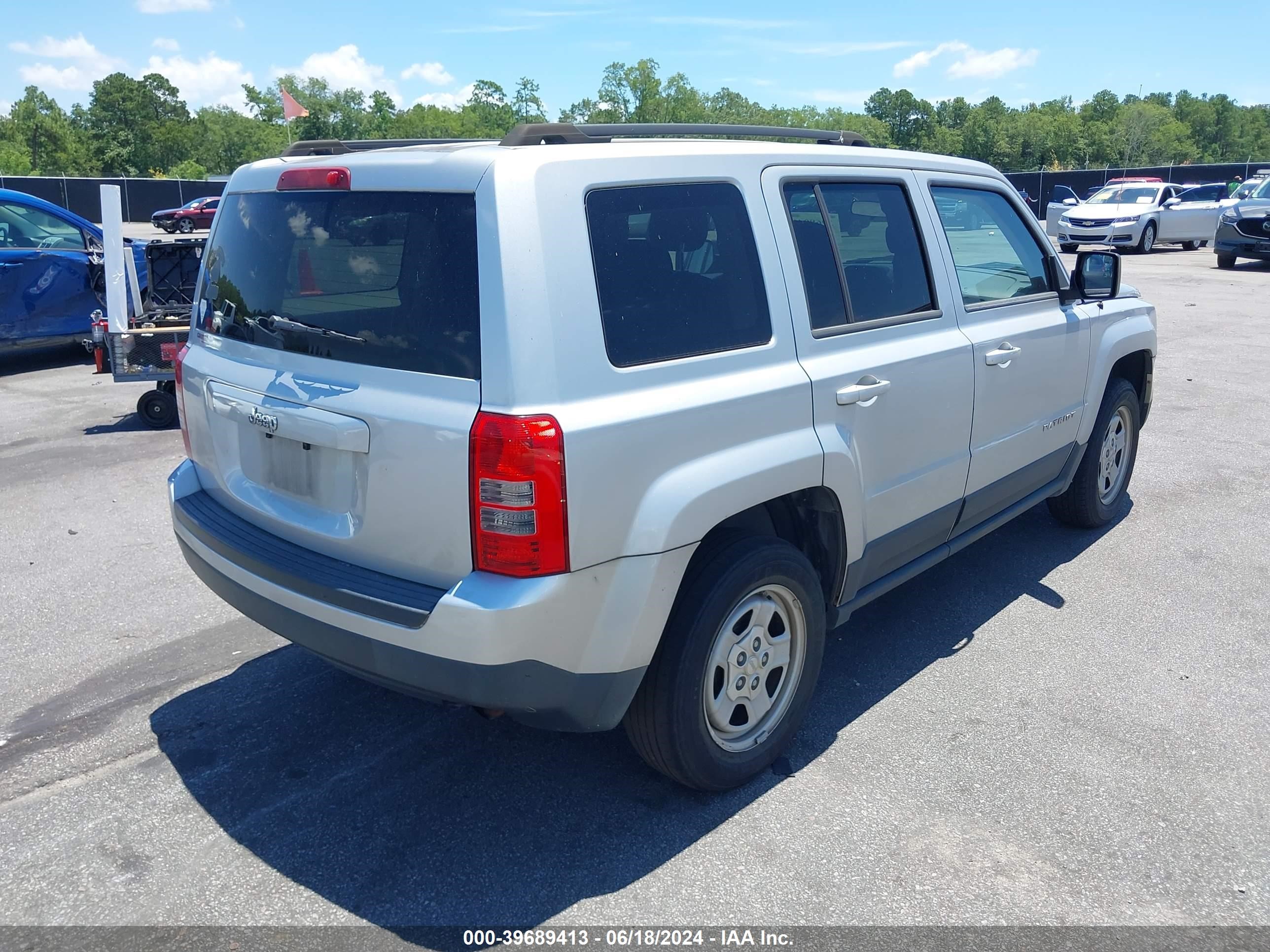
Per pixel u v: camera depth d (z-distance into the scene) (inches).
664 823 123.0
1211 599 188.4
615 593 107.0
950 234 159.8
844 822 122.9
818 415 128.1
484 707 104.5
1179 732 142.8
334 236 113.0
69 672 162.4
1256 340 469.1
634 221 110.8
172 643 173.0
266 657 167.6
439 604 101.3
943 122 5216.5
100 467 281.3
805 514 135.9
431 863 115.9
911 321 147.9
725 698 124.5
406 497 104.9
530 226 100.9
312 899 110.0
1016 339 169.6
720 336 118.3
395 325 106.5
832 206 137.8
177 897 110.3
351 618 108.1
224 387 126.1
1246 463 275.0
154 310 339.6
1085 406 198.7
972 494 167.2
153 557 213.3
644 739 120.3
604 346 105.2
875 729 144.3
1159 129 5083.7
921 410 147.5
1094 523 223.5
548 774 133.6
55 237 419.2
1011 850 117.3
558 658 104.7
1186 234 1014.4
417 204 105.9
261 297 123.0
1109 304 207.8
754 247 124.0
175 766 136.0
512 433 97.5
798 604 130.7
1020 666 163.2
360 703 152.2
